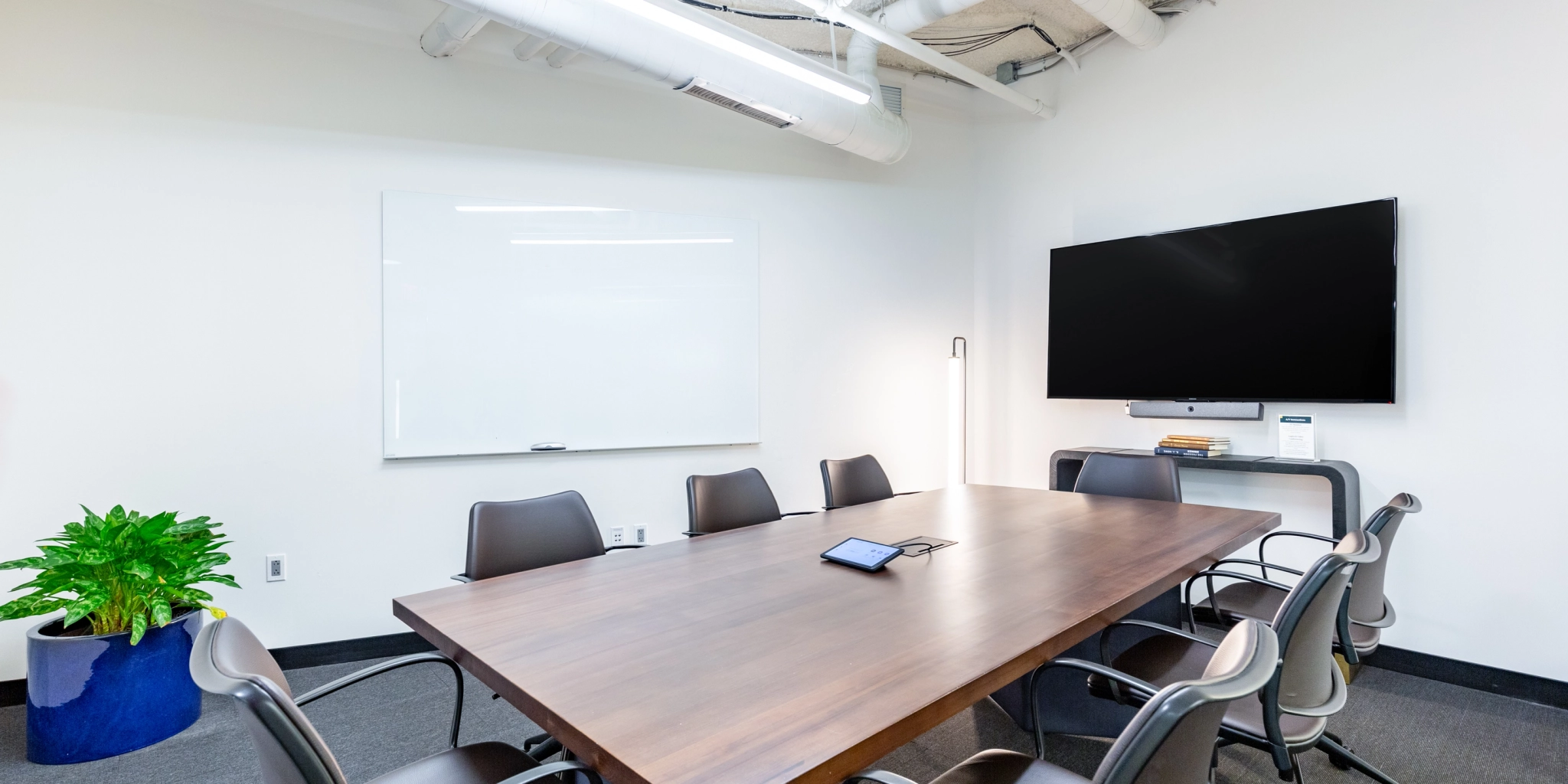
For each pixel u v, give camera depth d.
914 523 2.72
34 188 2.94
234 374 3.24
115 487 3.05
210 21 3.20
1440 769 2.36
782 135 4.53
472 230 3.68
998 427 5.05
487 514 2.34
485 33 3.71
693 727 1.14
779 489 4.52
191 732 2.68
